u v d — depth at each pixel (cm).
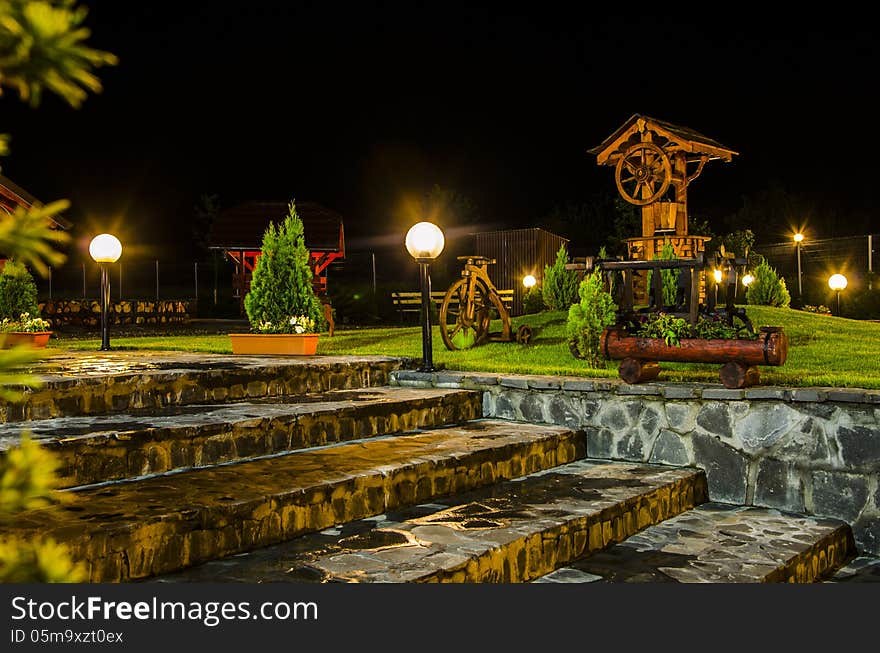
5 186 1152
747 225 3794
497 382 758
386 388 797
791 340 1010
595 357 838
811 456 593
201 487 444
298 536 433
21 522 362
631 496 533
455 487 542
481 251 2505
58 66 120
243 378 696
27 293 1158
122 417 560
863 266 2520
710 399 639
